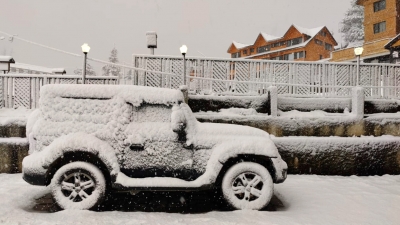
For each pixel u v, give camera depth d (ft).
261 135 19.65
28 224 14.89
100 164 18.16
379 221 16.47
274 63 36.14
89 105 18.31
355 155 28.32
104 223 15.11
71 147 17.29
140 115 18.54
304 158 28.09
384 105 32.81
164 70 35.45
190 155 18.33
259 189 18.63
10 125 28.58
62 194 17.29
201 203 20.01
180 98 19.17
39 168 17.22
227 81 34.19
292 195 21.56
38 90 32.17
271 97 30.12
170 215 16.63
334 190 22.82
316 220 16.33
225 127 19.56
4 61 34.99
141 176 17.98
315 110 31.94
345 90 36.40
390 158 28.60
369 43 98.99
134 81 35.17
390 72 37.09
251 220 15.85
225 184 17.98
